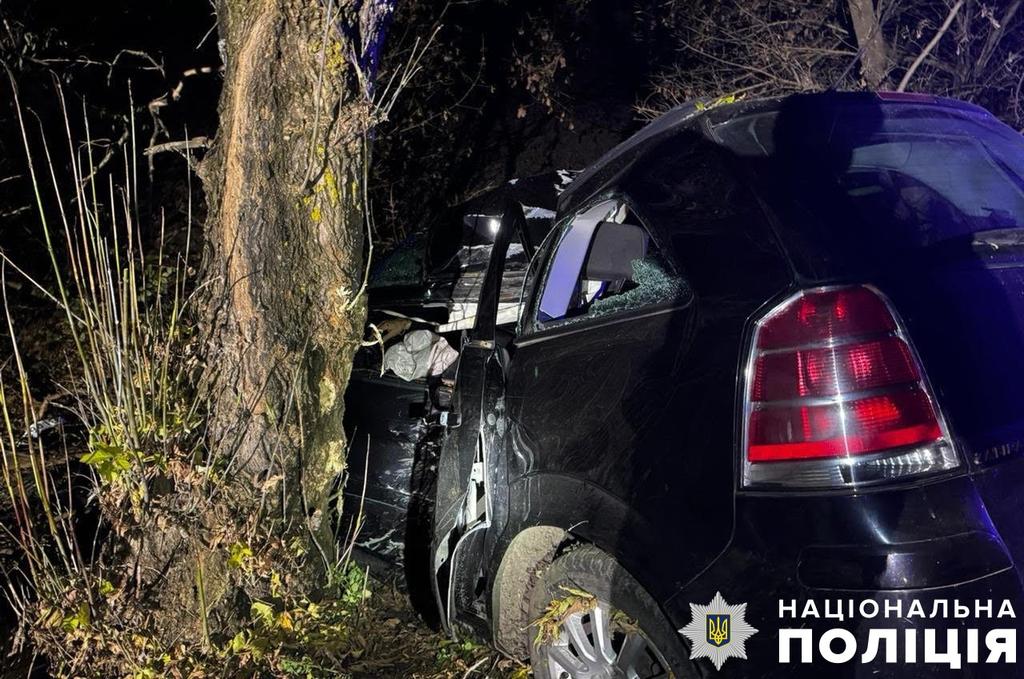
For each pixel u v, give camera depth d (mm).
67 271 7184
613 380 2982
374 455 4465
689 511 2607
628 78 12797
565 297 3447
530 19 10859
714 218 2871
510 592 3422
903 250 2570
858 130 3117
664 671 2818
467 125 11539
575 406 3109
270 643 3520
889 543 2311
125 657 3342
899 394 2367
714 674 2566
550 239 3604
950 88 7965
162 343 3771
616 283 3430
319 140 3830
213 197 3953
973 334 2479
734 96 3436
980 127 3383
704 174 3025
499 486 3434
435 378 4379
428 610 4113
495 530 3443
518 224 3914
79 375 6164
